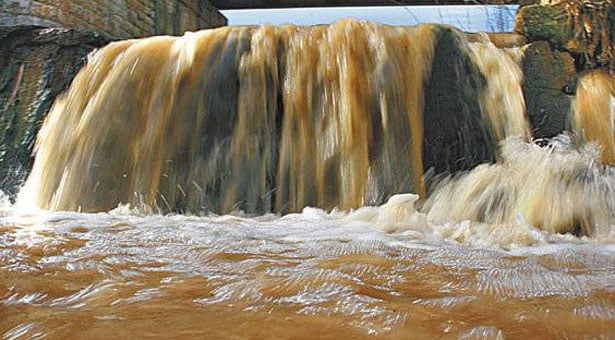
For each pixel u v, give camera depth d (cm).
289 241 330
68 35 678
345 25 612
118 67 648
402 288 209
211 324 163
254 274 230
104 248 296
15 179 640
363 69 591
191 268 242
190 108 612
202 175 592
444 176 565
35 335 154
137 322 166
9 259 260
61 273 230
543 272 242
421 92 585
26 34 683
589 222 468
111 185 604
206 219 487
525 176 514
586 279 227
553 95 594
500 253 300
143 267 245
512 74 595
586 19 615
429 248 311
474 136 578
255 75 608
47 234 353
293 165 581
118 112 627
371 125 577
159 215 543
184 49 636
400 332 157
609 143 580
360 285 212
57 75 668
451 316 173
